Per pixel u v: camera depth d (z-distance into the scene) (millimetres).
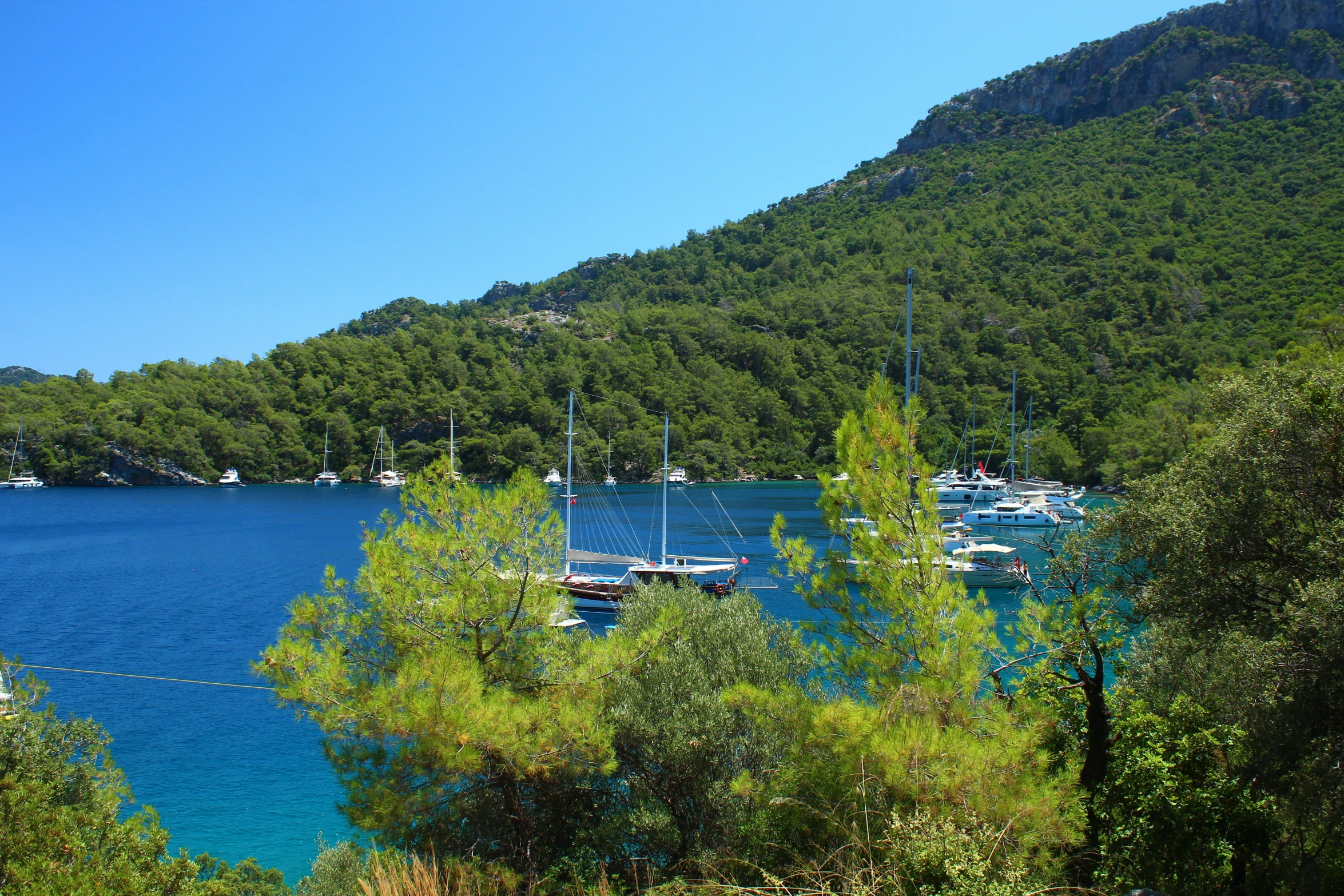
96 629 47406
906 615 11453
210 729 30469
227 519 108938
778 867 11133
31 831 11305
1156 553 13914
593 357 177125
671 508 115375
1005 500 99312
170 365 178000
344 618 12898
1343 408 12680
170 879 11883
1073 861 11531
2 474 150375
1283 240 160500
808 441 170500
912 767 9781
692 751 14477
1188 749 12000
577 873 13219
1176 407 89188
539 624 13477
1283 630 12047
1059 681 13531
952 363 169250
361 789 11789
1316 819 12094
